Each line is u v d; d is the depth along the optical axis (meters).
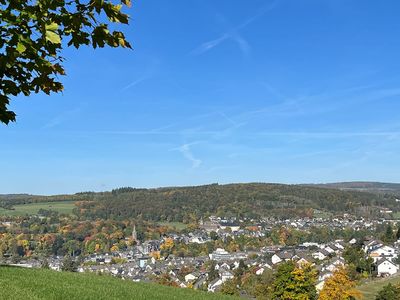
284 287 59.94
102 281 18.56
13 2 4.83
